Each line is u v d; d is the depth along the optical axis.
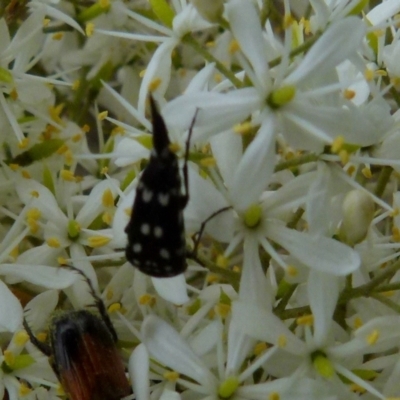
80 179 0.06
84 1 0.07
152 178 0.05
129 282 0.06
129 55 0.07
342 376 0.05
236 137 0.05
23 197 0.06
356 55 0.05
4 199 0.06
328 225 0.05
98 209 0.06
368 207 0.05
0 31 0.06
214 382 0.05
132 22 0.07
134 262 0.05
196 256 0.05
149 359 0.06
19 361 0.06
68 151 0.06
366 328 0.05
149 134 0.05
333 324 0.06
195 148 0.05
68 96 0.07
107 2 0.06
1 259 0.06
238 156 0.05
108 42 0.07
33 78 0.06
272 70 0.06
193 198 0.05
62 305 0.06
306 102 0.05
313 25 0.06
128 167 0.06
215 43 0.06
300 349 0.05
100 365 0.05
